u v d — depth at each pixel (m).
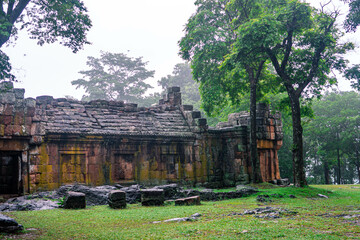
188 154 26.36
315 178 53.53
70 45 17.45
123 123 24.78
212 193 19.28
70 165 21.88
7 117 20.09
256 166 24.22
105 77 59.22
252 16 24.73
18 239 9.16
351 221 10.52
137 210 14.81
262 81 28.66
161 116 27.53
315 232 8.98
